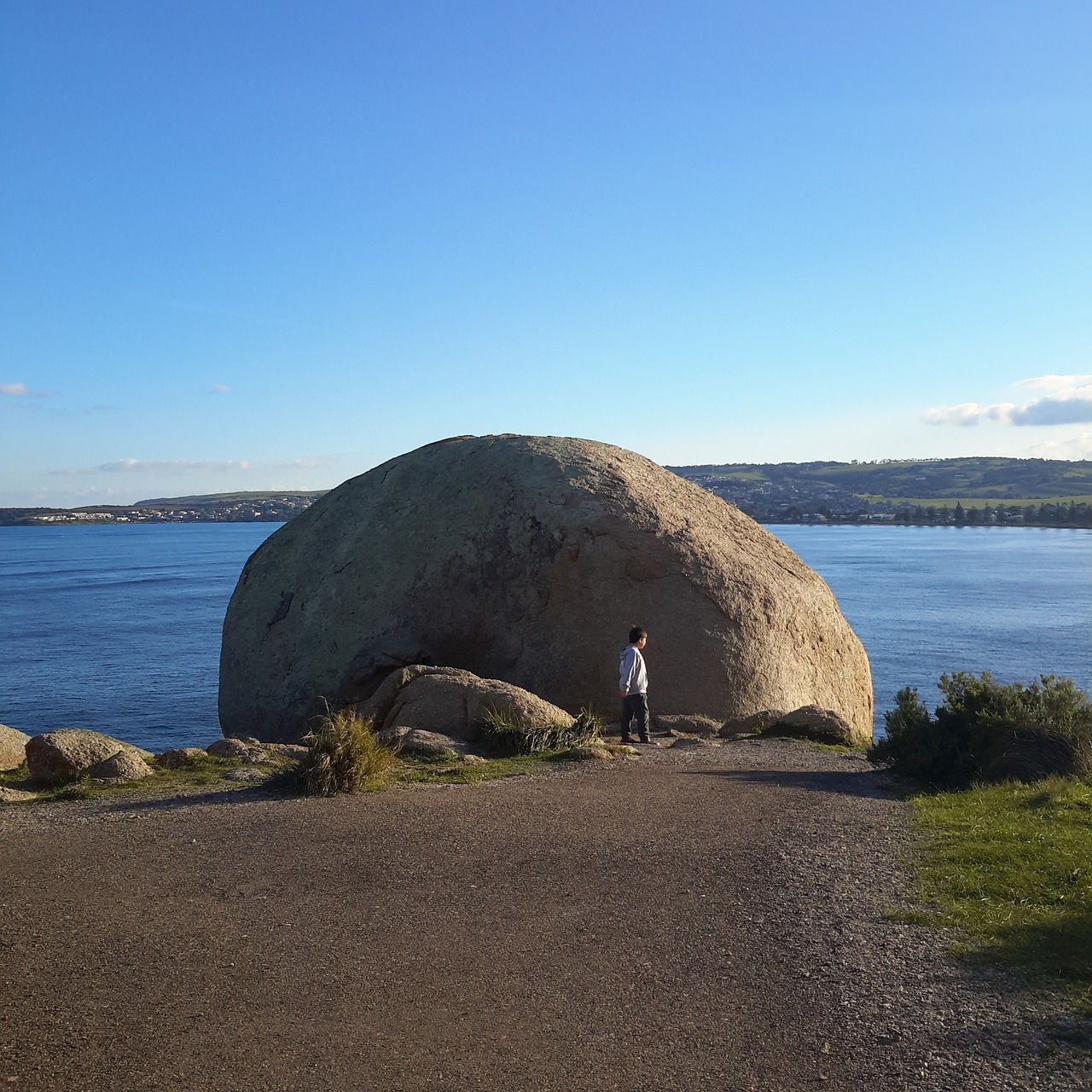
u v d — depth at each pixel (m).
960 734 13.86
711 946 6.87
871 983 6.23
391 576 22.92
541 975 6.39
